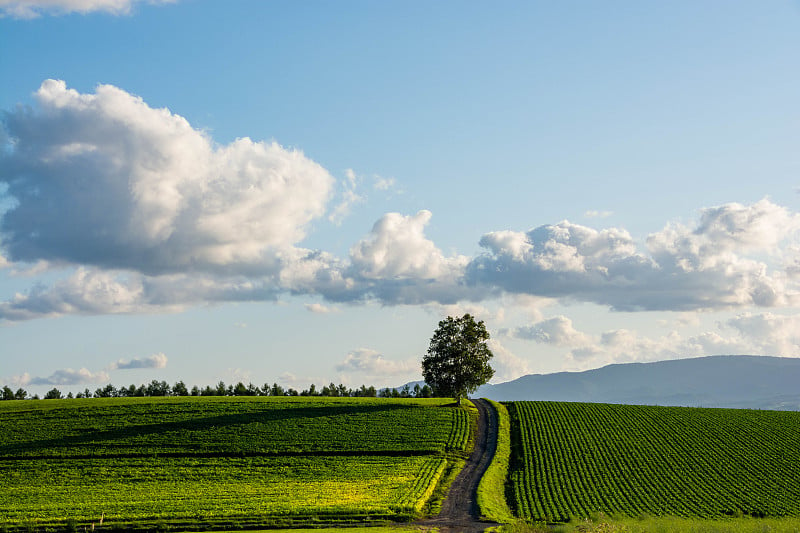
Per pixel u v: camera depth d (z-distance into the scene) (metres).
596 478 81.50
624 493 75.81
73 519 61.88
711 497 74.50
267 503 67.44
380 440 96.00
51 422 105.38
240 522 61.38
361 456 89.19
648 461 88.62
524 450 93.50
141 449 92.12
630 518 65.25
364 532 56.81
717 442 97.44
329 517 63.06
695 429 104.69
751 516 68.56
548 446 95.19
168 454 90.19
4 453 90.62
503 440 98.19
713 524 60.69
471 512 66.12
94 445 93.94
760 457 90.38
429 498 71.38
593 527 57.62
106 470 83.31
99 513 64.00
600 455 91.25
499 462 87.62
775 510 70.12
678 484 79.38
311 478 78.94
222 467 84.69
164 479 79.44
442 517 64.25
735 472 84.12
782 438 99.44
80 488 75.50
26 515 63.31
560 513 67.75
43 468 84.50
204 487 75.38
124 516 62.81
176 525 60.78
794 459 89.44
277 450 91.50
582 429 104.50
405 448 92.25
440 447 92.62
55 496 72.00
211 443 94.69
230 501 68.50
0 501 70.00
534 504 71.00
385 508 64.75
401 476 78.88
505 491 76.81
